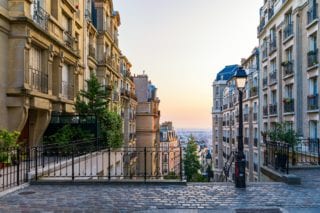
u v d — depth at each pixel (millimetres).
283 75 27797
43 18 16172
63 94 19828
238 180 10188
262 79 35250
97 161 16406
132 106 44781
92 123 18438
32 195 9086
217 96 69812
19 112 13828
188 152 49938
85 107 19188
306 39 22953
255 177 38219
